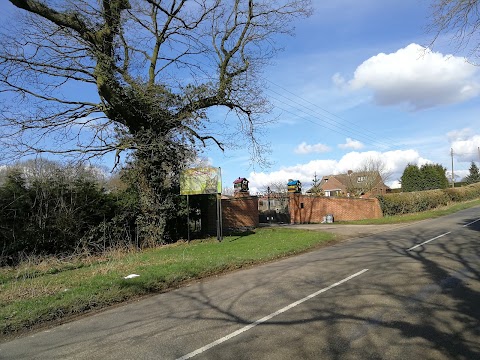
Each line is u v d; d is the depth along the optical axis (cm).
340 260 1150
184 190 1859
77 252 1505
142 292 880
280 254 1350
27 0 1413
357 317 592
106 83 1557
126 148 1688
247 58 1844
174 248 1642
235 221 2628
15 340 608
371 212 3444
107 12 1577
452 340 491
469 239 1443
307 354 465
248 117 1991
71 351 530
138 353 502
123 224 1717
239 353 480
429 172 6250
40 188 1504
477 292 702
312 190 5753
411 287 757
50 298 791
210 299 771
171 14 1708
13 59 1468
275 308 666
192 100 1767
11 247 1382
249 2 1823
